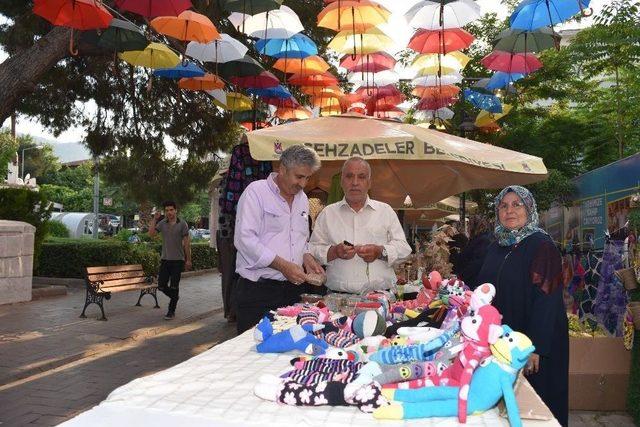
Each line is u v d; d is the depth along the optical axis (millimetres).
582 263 8742
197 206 57000
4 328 8734
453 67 9492
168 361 7297
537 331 3172
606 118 14141
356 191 4281
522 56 7570
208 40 6645
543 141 14109
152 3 5883
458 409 1884
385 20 7418
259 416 1837
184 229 10195
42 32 12125
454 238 7301
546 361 3379
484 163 5137
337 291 4270
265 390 1985
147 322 9742
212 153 16234
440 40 7367
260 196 3947
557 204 11719
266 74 9188
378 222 4367
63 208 55000
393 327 2943
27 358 6977
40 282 14266
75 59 14227
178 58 7477
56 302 11539
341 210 4406
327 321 2975
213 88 9055
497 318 2018
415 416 1876
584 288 8617
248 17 7637
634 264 5172
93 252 14711
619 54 12734
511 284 3342
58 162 66500
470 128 11102
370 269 4242
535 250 3320
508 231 3482
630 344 5242
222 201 6465
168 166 16656
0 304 10852
